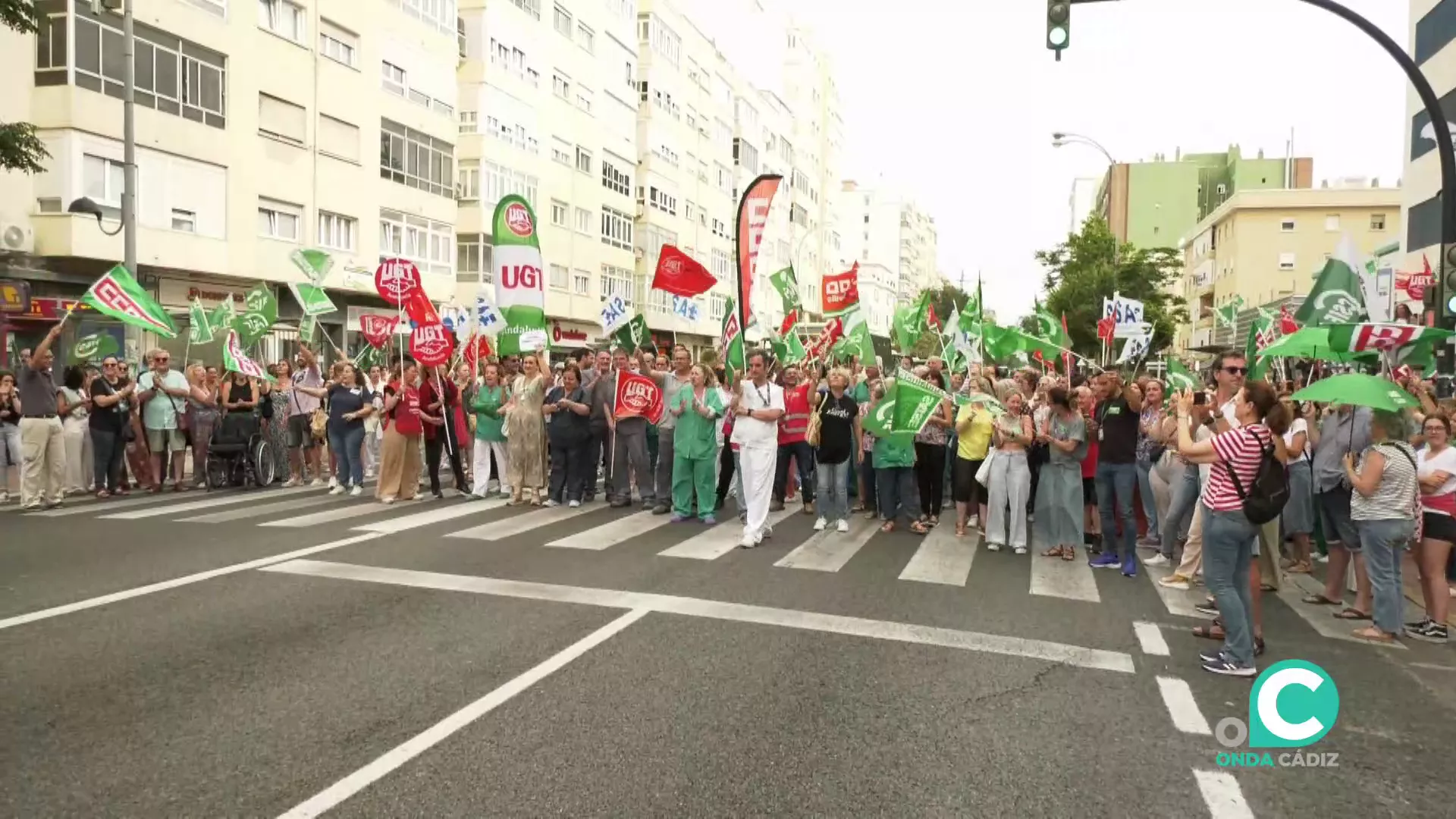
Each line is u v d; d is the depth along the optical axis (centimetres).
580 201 4066
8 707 462
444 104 3206
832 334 1644
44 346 1120
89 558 815
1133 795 400
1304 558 921
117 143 2080
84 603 660
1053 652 604
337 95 2706
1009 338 1647
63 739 425
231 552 850
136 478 1364
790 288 1525
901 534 1070
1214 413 840
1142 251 4197
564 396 1198
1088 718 488
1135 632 662
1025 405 982
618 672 533
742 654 573
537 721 457
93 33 2020
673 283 1285
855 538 1032
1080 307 4081
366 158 2823
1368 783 421
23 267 1955
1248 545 586
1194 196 8400
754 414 953
